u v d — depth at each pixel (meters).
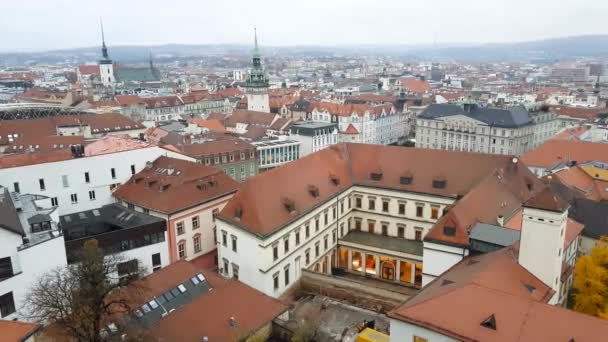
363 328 57.47
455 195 80.88
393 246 83.06
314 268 79.31
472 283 43.50
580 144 119.19
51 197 80.25
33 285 57.22
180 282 57.12
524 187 80.31
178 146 120.94
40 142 111.50
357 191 90.00
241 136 162.38
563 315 37.81
